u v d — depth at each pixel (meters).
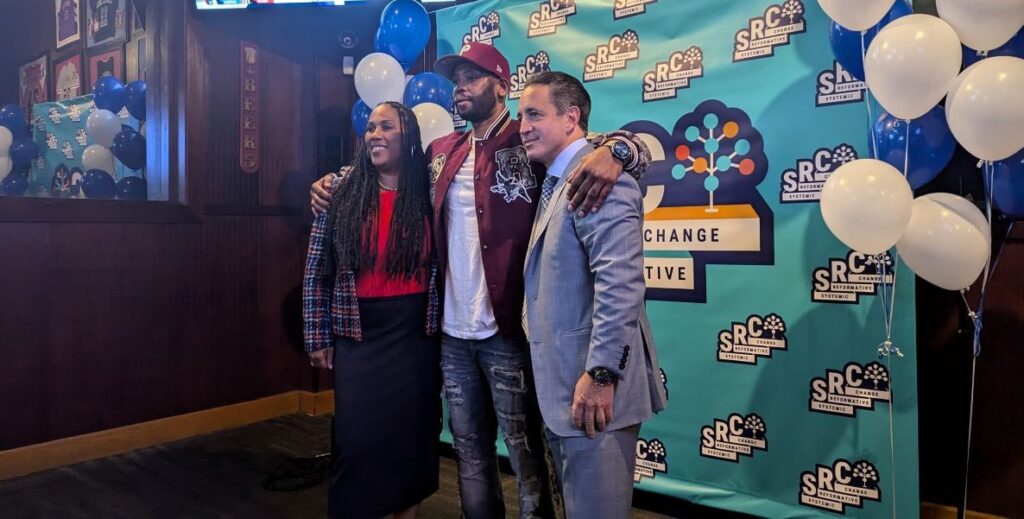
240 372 3.38
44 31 4.61
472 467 1.73
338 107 3.63
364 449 1.72
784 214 2.09
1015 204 1.61
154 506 2.36
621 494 1.27
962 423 1.83
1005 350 1.96
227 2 3.11
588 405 1.23
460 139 1.78
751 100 2.14
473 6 2.79
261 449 2.99
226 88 3.30
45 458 2.71
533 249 1.38
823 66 2.01
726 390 2.21
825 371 2.04
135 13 3.78
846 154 1.98
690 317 2.28
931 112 1.69
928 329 2.07
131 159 3.35
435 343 1.80
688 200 2.27
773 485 2.13
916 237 1.62
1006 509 1.97
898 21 1.55
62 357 2.78
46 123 4.07
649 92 2.35
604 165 1.25
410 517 1.83
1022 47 1.63
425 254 1.75
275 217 3.52
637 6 2.37
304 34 3.59
